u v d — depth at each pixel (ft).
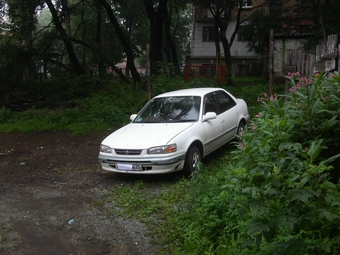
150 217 17.53
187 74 60.13
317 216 9.95
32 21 58.80
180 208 17.99
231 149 28.81
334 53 18.22
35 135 38.81
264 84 59.72
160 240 15.38
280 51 78.79
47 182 24.23
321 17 62.69
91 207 19.33
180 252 14.01
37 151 32.83
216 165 24.62
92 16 99.40
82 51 107.34
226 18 72.69
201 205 16.30
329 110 13.15
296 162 10.27
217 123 25.93
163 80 46.55
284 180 10.14
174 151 21.66
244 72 113.50
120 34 68.54
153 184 22.21
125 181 23.26
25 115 45.85
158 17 64.59
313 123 12.98
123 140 22.88
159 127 23.86
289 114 13.16
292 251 9.95
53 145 34.65
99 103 48.47
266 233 9.99
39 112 47.47
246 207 10.31
